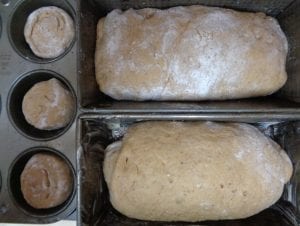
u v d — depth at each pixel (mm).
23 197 232
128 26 220
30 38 235
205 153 204
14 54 230
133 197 204
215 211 205
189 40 214
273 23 225
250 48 215
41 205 227
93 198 210
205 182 200
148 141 208
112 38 219
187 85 217
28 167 229
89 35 213
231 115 197
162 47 215
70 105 231
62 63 228
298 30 211
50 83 230
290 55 223
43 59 234
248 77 217
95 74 223
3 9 230
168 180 201
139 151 206
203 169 201
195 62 214
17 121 232
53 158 228
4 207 225
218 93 221
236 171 202
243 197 202
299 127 207
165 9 229
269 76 218
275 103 216
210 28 216
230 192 201
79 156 195
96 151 217
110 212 225
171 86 217
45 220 223
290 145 218
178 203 202
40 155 229
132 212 210
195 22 218
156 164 203
